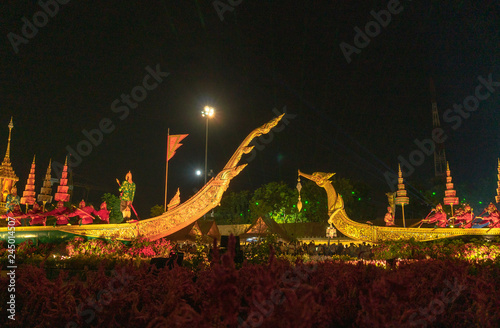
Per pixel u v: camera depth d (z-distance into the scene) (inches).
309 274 211.2
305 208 1955.0
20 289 201.0
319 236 1396.4
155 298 197.3
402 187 1155.3
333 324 164.1
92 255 591.2
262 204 2078.0
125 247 694.5
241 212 2268.7
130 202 804.0
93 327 162.2
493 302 177.3
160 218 762.2
